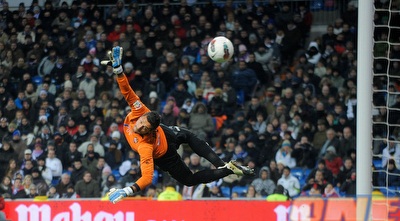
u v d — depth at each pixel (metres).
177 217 28.41
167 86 48.59
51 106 47.66
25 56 52.25
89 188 40.97
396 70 48.66
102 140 44.22
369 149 27.12
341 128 44.28
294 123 44.62
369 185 27.02
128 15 52.25
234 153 42.53
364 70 27.31
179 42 50.34
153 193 39.66
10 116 47.59
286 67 49.28
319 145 43.53
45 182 42.00
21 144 44.91
